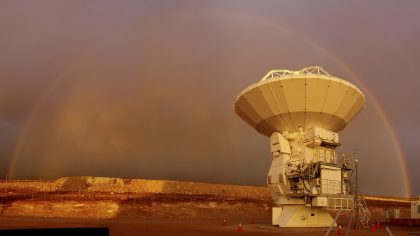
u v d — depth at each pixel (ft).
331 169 159.33
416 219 203.31
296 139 165.37
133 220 247.29
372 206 411.95
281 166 164.25
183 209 340.59
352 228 161.07
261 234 133.28
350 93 165.99
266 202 394.52
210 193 428.56
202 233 137.69
